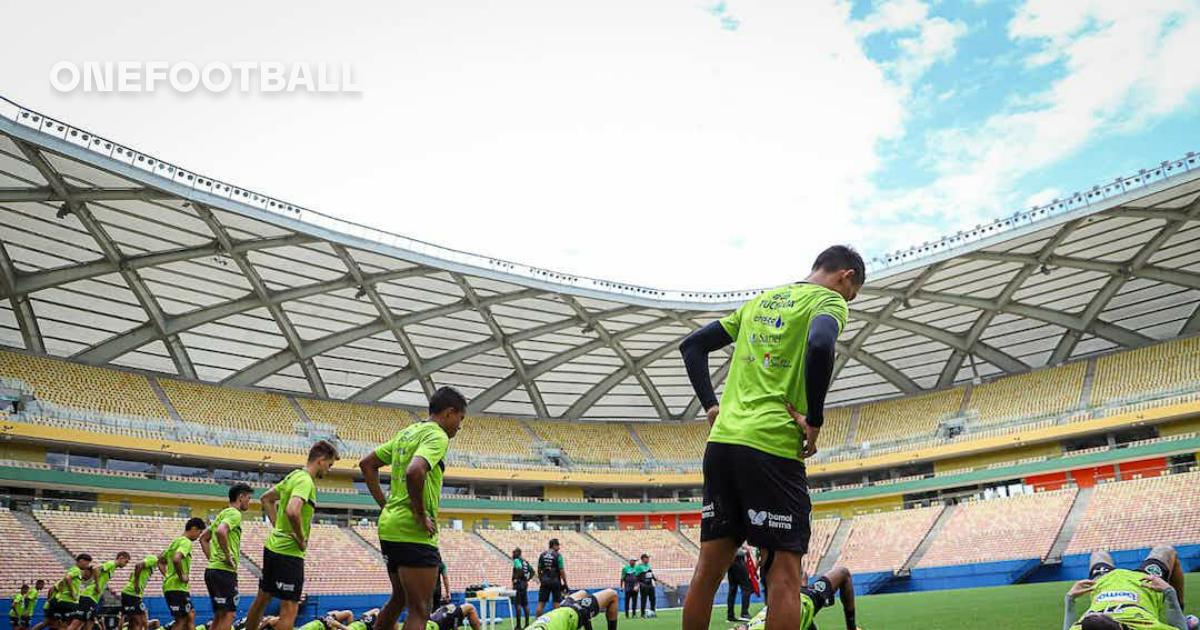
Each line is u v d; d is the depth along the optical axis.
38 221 30.33
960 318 47.22
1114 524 39.91
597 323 47.59
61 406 37.62
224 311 39.12
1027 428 47.03
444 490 52.09
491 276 40.28
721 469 3.89
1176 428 44.28
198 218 32.00
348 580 40.09
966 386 54.12
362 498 46.28
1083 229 36.81
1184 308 44.38
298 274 37.75
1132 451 43.12
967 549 43.41
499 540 49.53
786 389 3.90
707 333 4.46
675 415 60.06
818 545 50.47
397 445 6.89
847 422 57.06
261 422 45.06
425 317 43.91
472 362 49.81
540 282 41.69
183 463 42.88
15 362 37.88
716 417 4.14
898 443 52.53
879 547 47.38
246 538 40.56
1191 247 38.19
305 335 43.59
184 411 42.56
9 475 34.53
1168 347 46.88
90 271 33.97
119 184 29.05
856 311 46.34
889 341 50.09
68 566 32.59
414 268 38.84
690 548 53.44
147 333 39.62
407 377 49.84
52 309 36.25
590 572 48.31
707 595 3.90
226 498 41.50
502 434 54.84
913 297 44.00
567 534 52.44
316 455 9.02
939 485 49.53
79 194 29.27
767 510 3.72
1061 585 27.59
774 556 3.73
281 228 33.44
